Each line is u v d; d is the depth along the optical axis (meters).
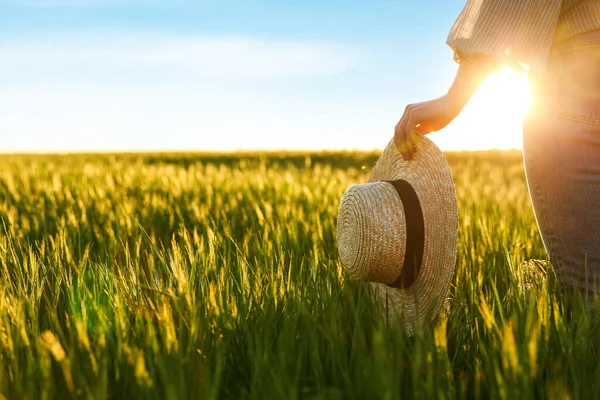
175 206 7.00
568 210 2.29
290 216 5.92
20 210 6.92
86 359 1.94
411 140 2.60
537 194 2.38
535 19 2.21
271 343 2.22
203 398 1.76
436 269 2.68
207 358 2.11
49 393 1.83
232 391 2.04
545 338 2.08
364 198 2.75
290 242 4.52
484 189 8.69
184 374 1.86
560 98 2.23
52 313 2.37
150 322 2.18
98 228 5.34
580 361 1.95
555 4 2.18
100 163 16.98
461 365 2.34
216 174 11.87
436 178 2.70
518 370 1.74
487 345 2.33
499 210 6.90
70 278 3.05
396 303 3.02
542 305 2.28
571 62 2.20
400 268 2.72
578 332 2.01
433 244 2.70
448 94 2.43
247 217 6.46
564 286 2.40
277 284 2.90
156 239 5.51
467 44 2.29
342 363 2.04
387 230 2.67
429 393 1.74
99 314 2.31
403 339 2.25
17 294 2.79
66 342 2.24
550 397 1.73
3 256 3.56
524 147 2.39
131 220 5.53
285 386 1.79
